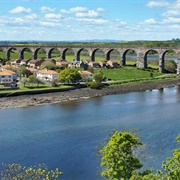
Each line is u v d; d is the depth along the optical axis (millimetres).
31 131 95000
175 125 100500
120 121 106375
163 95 158250
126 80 190000
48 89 156000
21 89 153875
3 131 94812
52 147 81062
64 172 66688
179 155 39719
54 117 112188
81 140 86062
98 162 70812
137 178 38719
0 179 48000
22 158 74000
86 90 163750
